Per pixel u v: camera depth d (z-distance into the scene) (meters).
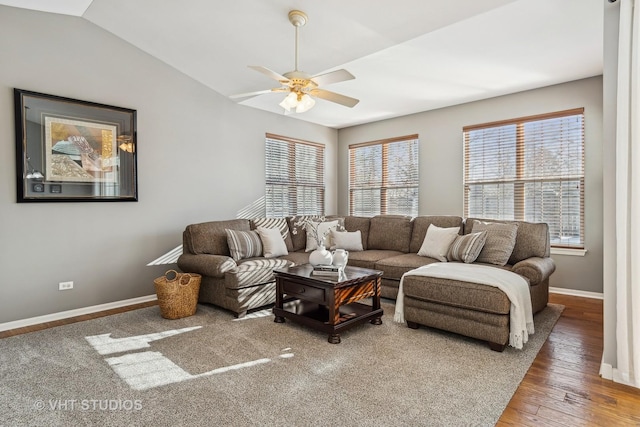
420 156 5.28
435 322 2.83
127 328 3.01
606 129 2.16
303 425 1.67
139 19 3.28
